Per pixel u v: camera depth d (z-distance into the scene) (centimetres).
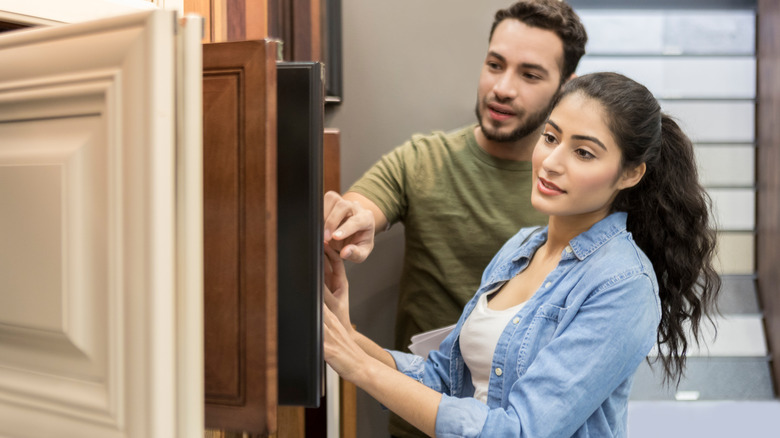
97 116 56
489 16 204
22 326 61
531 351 103
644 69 370
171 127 53
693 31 369
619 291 96
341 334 102
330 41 197
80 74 56
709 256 114
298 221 78
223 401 70
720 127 375
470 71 204
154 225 52
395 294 208
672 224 110
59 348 60
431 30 204
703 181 374
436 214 178
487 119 164
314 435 151
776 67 338
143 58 52
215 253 69
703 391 334
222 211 68
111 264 54
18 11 77
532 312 106
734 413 313
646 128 99
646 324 97
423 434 180
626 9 356
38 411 62
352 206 116
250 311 68
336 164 133
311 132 77
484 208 176
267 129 66
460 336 119
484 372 113
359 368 101
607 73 102
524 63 158
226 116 67
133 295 53
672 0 356
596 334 95
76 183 57
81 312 57
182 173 54
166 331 52
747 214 374
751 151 373
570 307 99
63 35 58
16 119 62
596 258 102
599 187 100
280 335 80
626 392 104
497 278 121
